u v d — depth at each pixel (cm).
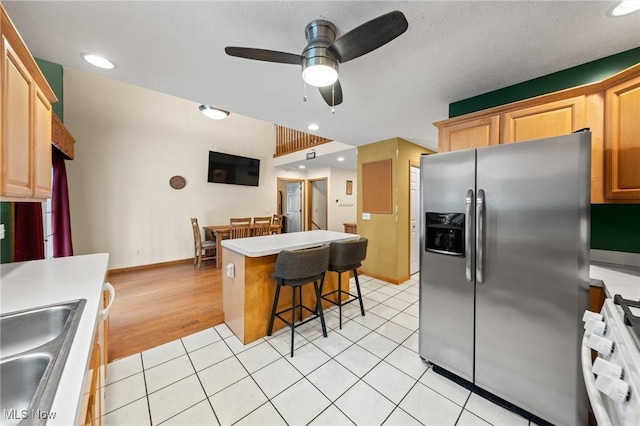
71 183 396
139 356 203
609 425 65
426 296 186
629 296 115
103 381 156
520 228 143
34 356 76
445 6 123
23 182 119
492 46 155
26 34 143
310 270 213
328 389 169
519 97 202
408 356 205
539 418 142
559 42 151
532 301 140
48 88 149
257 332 229
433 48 157
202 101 241
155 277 414
